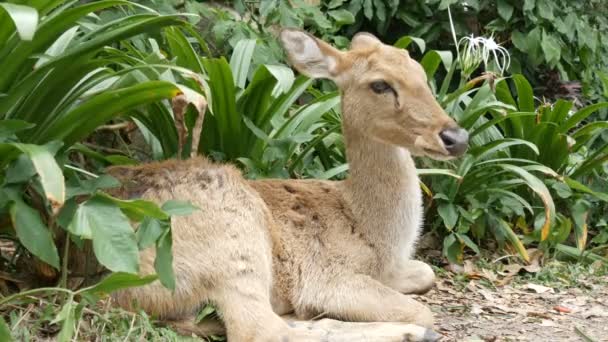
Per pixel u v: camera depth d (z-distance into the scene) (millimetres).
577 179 8734
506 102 8594
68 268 5004
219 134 6723
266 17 8891
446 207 7727
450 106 8023
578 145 8555
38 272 4926
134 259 4184
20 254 5234
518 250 7660
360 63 5625
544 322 6125
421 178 8039
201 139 6762
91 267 4965
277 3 8844
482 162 7828
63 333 4035
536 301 6812
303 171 7344
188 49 6508
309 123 6984
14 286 5129
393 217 5609
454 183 7785
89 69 4977
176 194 4961
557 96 10430
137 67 4977
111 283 4281
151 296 4863
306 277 5375
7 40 4578
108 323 4551
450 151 5277
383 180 5574
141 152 7730
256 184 5562
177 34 6473
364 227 5578
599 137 10062
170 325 4930
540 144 8438
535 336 5738
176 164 5082
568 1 10594
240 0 8984
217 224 4926
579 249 7988
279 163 6730
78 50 4648
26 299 4715
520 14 10414
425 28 10258
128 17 4918
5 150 4465
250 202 5094
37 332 4516
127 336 4414
